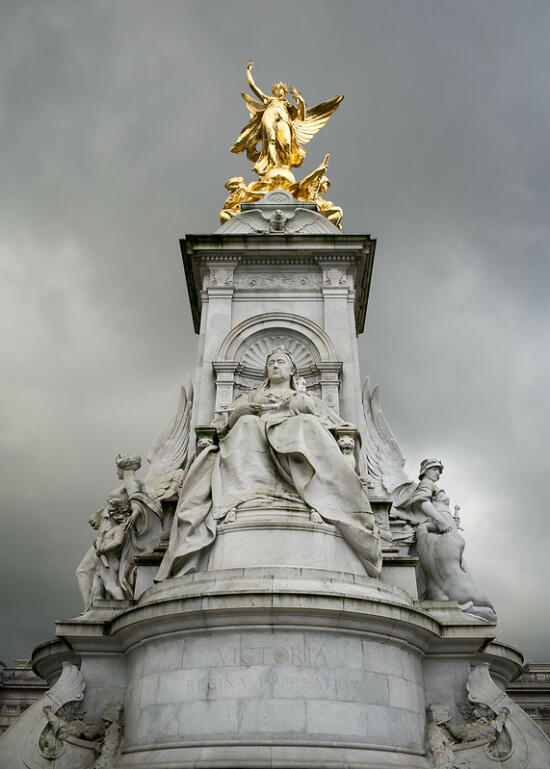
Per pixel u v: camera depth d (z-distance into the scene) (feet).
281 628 30.73
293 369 47.37
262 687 29.55
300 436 38.81
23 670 77.30
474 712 35.45
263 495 37.70
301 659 30.32
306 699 29.48
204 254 57.93
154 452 55.42
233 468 38.96
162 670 31.68
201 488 39.04
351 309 55.72
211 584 32.76
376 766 28.43
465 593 41.68
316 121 74.23
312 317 55.77
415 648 35.04
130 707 33.24
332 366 52.13
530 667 68.08
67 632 37.01
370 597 31.89
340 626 31.22
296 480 37.83
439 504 46.32
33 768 33.09
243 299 56.75
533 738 34.32
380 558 38.04
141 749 30.35
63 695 35.58
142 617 32.58
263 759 27.50
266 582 32.24
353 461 42.45
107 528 46.03
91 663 37.22
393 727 31.01
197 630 31.24
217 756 27.73
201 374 53.52
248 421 41.01
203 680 30.12
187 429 55.98
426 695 36.27
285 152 70.03
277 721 28.84
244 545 35.58
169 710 30.27
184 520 37.58
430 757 32.30
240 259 57.88
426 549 43.88
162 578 36.88
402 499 50.16
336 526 37.11
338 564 36.14
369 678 31.24
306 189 67.46
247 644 30.58
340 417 50.44
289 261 57.98
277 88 73.61
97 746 33.96
